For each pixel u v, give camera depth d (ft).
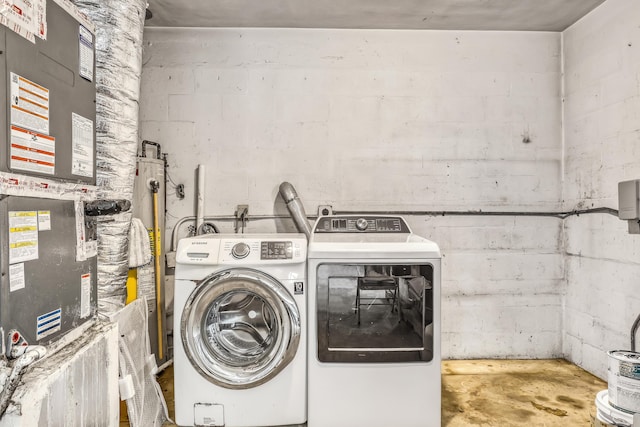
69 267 4.26
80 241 4.49
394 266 6.34
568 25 9.20
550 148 9.53
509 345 9.44
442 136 9.48
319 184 9.44
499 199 9.44
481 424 6.60
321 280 6.36
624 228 7.70
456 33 9.45
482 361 9.38
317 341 6.35
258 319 6.75
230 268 6.39
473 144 9.50
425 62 9.44
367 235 7.75
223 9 8.45
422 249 6.37
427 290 6.34
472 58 9.46
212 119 9.36
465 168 9.51
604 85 8.20
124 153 5.92
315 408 6.38
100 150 5.65
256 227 9.43
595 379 8.30
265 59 9.37
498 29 9.39
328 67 9.39
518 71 9.50
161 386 8.05
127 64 5.93
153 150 9.30
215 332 6.66
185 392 6.40
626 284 7.66
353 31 9.38
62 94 4.16
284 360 6.32
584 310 8.82
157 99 9.29
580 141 8.93
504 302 9.44
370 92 9.42
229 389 6.39
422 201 9.49
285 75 9.38
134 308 6.22
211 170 9.37
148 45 9.25
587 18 8.67
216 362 6.37
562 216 9.51
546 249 9.43
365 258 6.33
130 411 5.69
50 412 3.52
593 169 8.53
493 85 9.49
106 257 5.70
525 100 9.52
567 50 9.34
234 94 9.37
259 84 9.37
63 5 4.18
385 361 6.36
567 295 9.42
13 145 3.40
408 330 6.44
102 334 4.62
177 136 9.34
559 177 9.53
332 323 6.47
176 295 6.40
